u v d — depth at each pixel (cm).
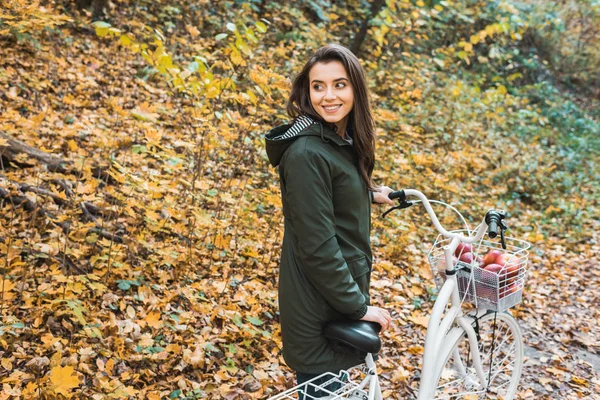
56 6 655
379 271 447
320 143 200
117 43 641
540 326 430
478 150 755
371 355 219
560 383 354
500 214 239
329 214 197
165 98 587
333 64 204
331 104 205
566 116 1099
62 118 497
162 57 393
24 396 240
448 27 1058
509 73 1188
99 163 424
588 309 480
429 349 248
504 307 263
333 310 209
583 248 624
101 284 301
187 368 294
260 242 412
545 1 1311
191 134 482
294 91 214
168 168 380
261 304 359
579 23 1336
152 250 366
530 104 1141
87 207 392
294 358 212
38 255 324
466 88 912
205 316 330
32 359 267
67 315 303
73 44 620
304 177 194
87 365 269
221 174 477
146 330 312
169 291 340
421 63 889
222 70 640
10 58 536
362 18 938
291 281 208
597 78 1327
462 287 265
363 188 213
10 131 413
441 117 783
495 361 352
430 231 548
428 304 423
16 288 311
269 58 668
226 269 372
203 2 737
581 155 941
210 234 403
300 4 897
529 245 263
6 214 361
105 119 512
